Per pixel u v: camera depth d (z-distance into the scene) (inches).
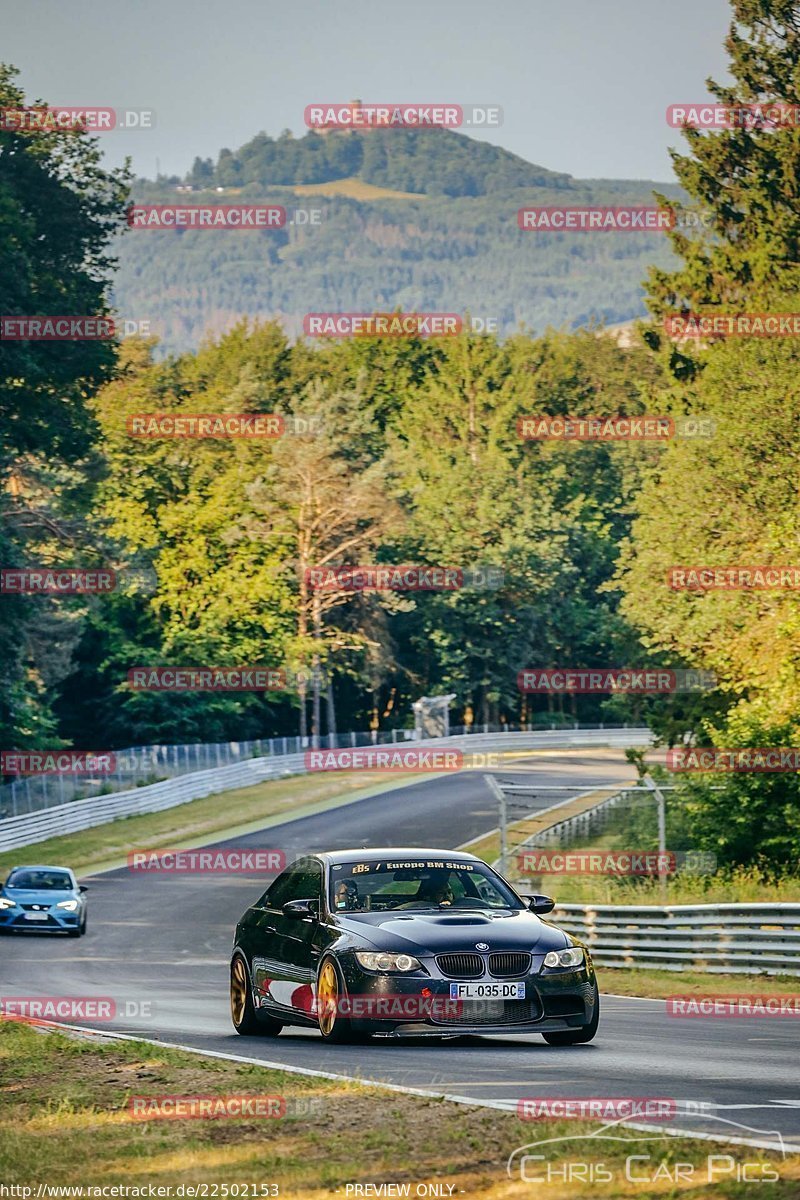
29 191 6028.5
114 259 6215.6
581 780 6633.9
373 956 1130.0
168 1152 773.9
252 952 1325.0
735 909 2171.5
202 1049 1187.9
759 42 5674.2
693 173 5738.2
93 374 6008.9
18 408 5861.2
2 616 5698.8
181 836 5315.0
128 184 6210.6
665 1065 1057.5
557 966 1147.3
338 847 4904.0
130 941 2987.2
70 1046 1192.2
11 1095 975.6
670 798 3159.5
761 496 4579.2
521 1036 1264.8
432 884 1246.3
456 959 1125.1
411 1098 874.8
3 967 2390.5
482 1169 697.0
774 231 5482.3
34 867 3196.4
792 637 3442.4
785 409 4598.9
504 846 2928.2
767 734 3034.0
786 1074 1012.5
